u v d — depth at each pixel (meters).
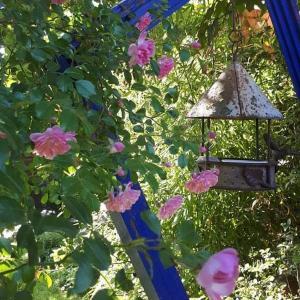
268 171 1.97
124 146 1.36
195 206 3.26
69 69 1.36
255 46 3.46
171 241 1.08
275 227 3.61
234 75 2.00
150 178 1.39
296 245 3.07
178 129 1.75
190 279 2.86
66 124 1.08
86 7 1.62
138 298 1.29
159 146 2.60
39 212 0.94
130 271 1.92
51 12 1.59
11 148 0.97
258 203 3.51
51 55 1.41
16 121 1.03
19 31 1.37
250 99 1.95
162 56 1.82
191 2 3.12
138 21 1.75
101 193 1.34
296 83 2.11
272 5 2.05
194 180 1.69
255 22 2.96
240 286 2.97
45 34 1.51
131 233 1.68
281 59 3.50
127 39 1.62
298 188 3.57
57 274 2.06
